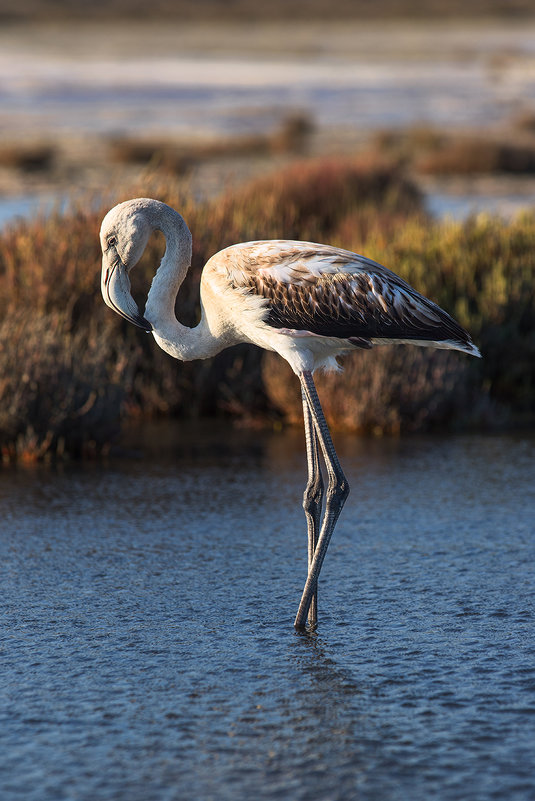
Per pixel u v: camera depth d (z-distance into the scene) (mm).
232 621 7992
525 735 6230
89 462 12797
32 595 8516
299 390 14547
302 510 10836
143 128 62594
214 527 10281
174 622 7973
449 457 12891
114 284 8062
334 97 88688
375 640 7617
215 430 14516
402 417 14367
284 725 6375
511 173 46531
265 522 10445
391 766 5902
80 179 40500
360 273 7750
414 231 17938
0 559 9352
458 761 5949
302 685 6902
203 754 6059
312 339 7875
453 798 5578
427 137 53656
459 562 9266
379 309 7723
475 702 6645
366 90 96625
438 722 6395
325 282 7699
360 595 8516
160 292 8109
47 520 10461
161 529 10203
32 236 15789
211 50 165000
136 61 136375
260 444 13664
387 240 18859
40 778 5809
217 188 35688
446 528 10211
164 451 13312
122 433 13992
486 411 14711
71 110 74000
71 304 15109
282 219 18844
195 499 11211
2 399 12773
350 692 6797
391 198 24328
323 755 6027
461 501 11078
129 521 10453
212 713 6539
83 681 6996
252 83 102688
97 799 5598
